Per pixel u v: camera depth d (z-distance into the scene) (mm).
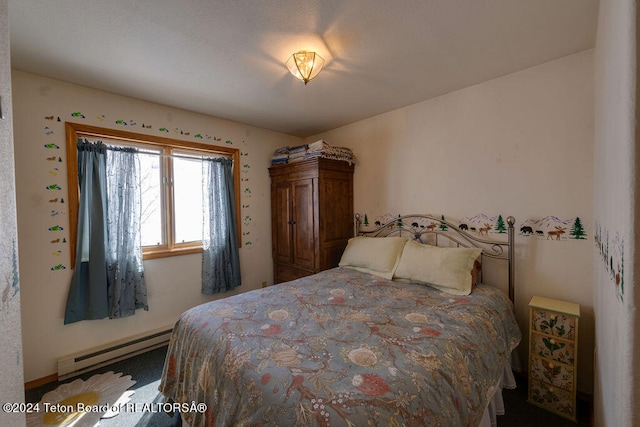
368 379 973
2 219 559
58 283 2033
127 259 2293
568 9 1316
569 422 1543
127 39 1525
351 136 3156
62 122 2033
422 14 1347
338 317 1514
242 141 3137
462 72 1963
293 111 2732
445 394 1015
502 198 2059
